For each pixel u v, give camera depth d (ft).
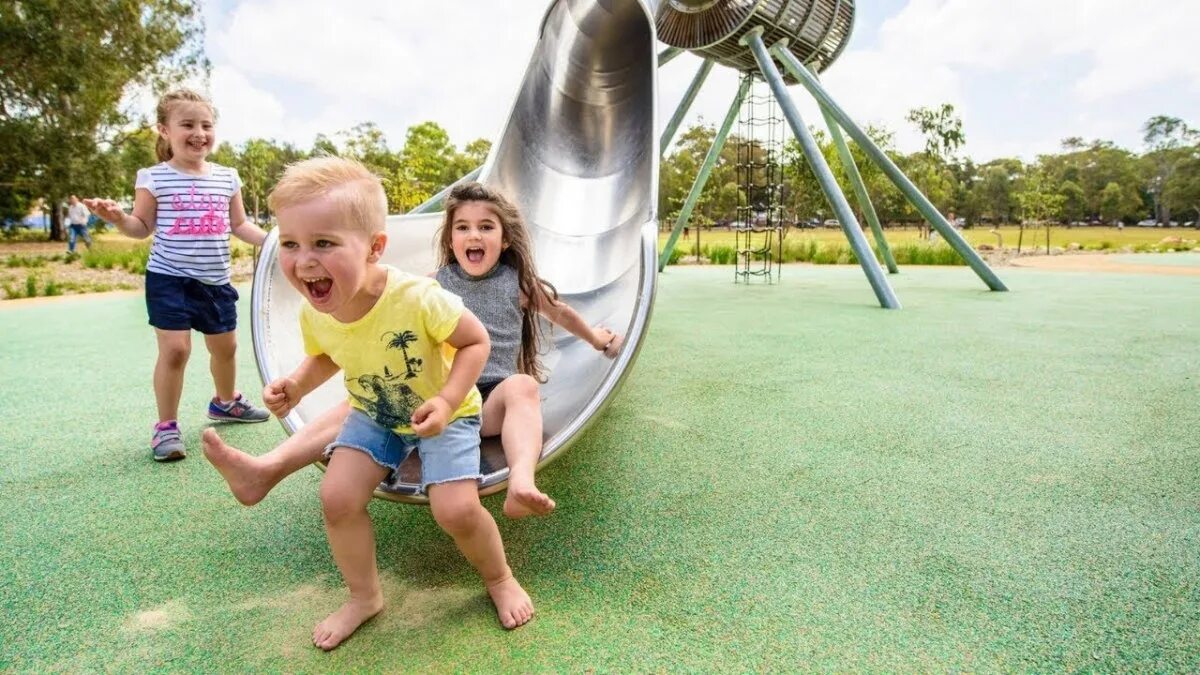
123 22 65.46
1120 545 5.73
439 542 6.07
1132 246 86.02
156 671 4.32
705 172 37.86
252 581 5.41
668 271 42.93
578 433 5.71
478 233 7.29
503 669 4.27
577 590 5.20
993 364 13.21
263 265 6.69
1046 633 4.52
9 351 15.34
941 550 5.70
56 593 5.23
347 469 4.91
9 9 59.11
